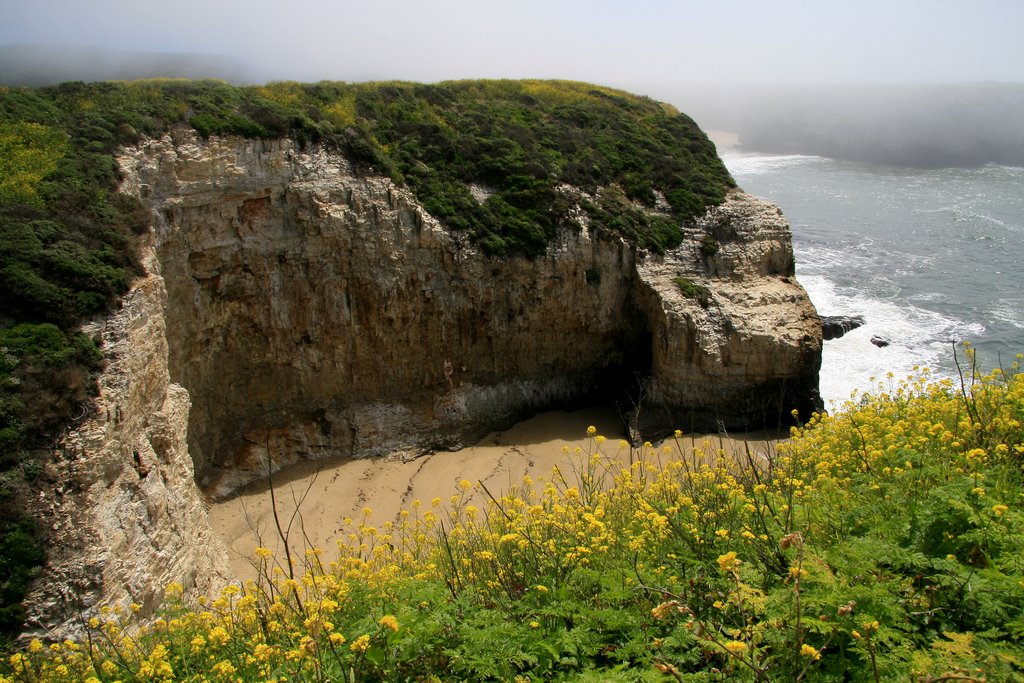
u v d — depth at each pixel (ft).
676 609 18.92
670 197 99.35
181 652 24.98
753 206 98.84
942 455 28.55
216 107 74.54
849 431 37.47
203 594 49.52
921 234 168.14
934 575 18.89
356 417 79.61
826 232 170.09
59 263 52.70
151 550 46.52
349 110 89.86
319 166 77.20
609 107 118.52
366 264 77.25
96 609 40.88
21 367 45.44
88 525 42.91
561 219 87.86
